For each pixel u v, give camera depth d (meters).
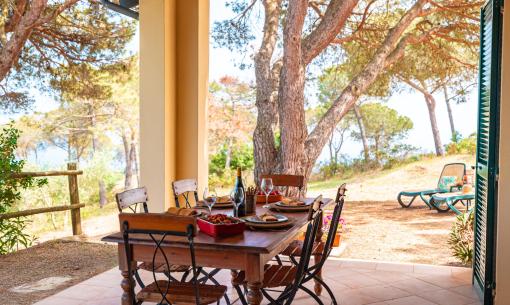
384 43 7.69
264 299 3.24
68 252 5.05
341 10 7.27
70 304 3.10
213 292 2.21
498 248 2.87
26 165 9.97
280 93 7.38
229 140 10.85
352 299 3.16
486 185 3.05
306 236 2.27
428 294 3.26
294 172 7.32
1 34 7.64
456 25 7.76
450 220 7.83
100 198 11.27
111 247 5.32
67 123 10.49
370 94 8.92
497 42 2.95
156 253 2.14
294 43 7.09
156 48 4.09
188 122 4.30
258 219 2.41
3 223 5.58
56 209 5.84
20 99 8.62
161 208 4.12
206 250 2.07
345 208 9.36
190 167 4.32
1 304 3.28
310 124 10.09
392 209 9.02
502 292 2.87
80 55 8.48
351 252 5.90
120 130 11.00
